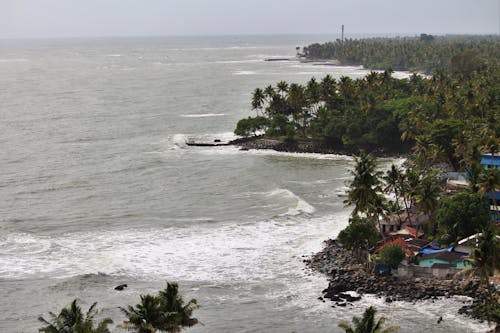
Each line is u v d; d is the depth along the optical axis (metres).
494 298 77.50
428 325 73.38
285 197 126.94
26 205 123.69
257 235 105.94
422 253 91.62
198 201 126.25
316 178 144.50
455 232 95.56
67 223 112.69
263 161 162.88
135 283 87.00
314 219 114.44
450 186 125.31
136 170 153.00
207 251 98.69
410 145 170.88
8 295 83.25
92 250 99.19
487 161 122.69
